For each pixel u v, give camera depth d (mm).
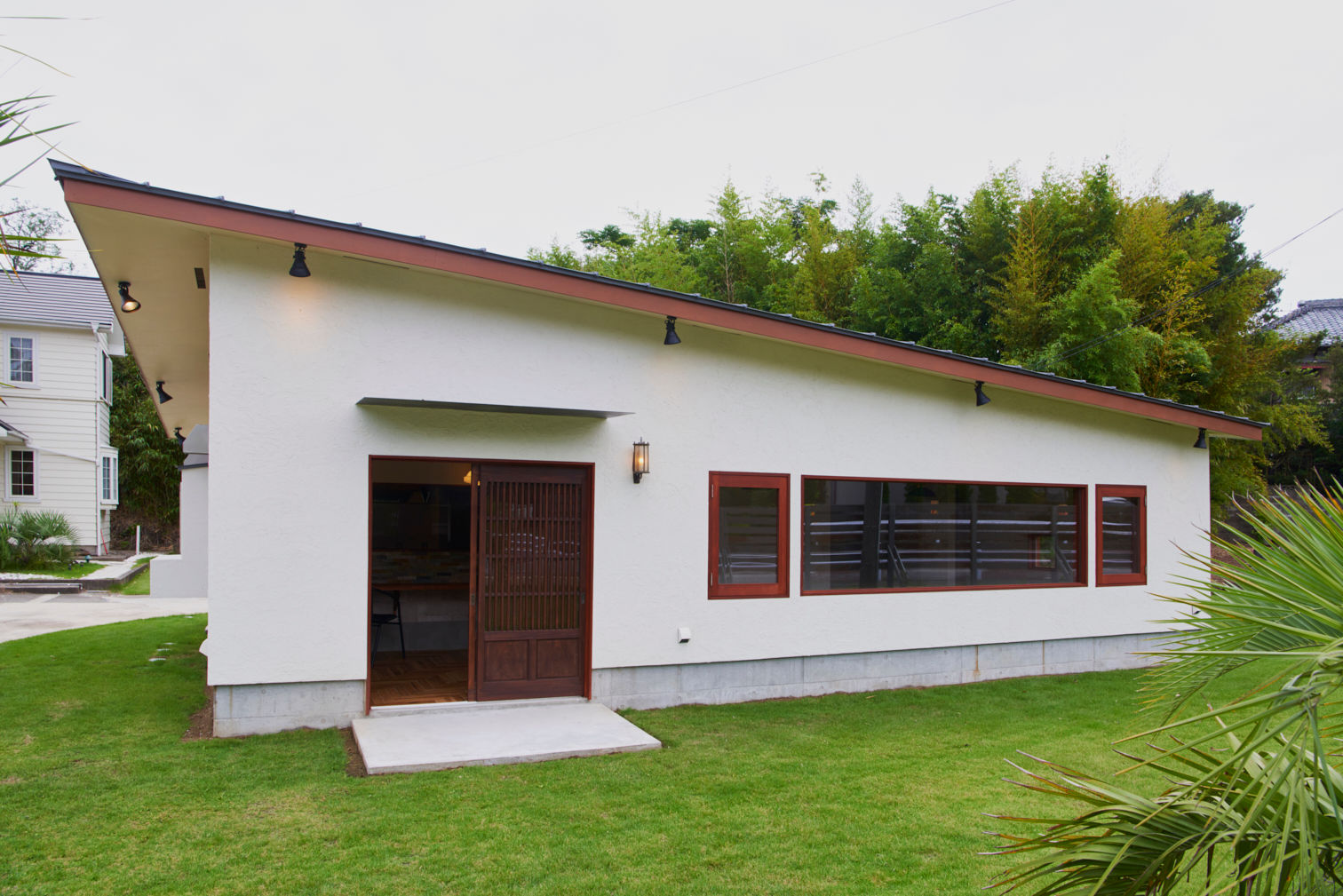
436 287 7387
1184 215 21125
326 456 7020
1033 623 9922
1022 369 9297
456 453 7449
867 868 4578
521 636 7758
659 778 6031
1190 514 10922
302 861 4520
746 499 8641
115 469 25750
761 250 24328
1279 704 2045
